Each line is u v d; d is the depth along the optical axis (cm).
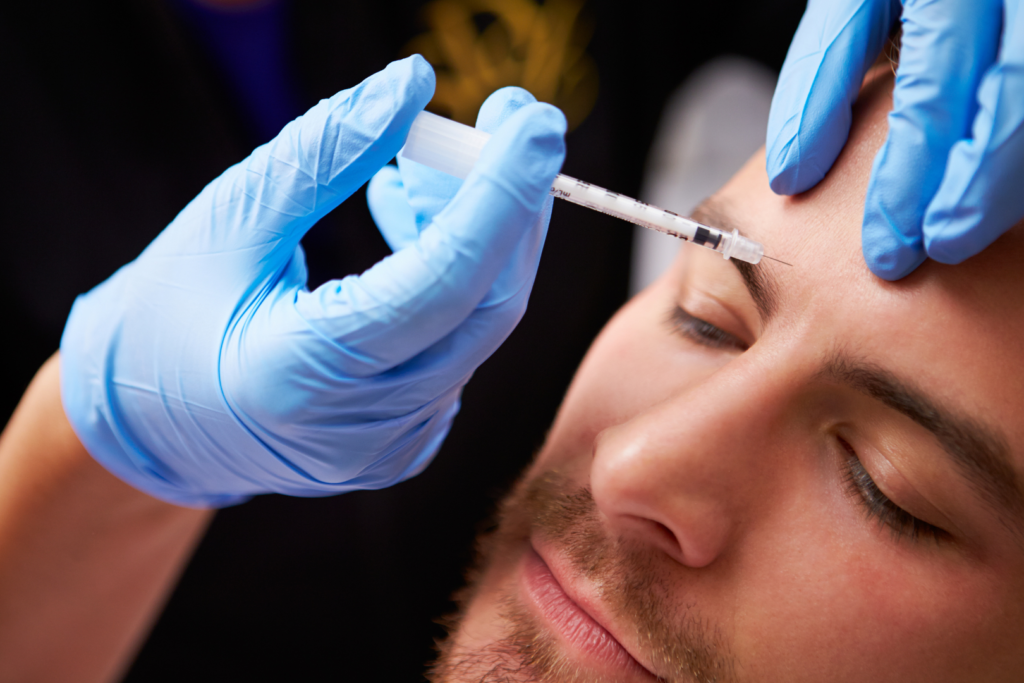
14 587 52
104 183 66
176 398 48
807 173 47
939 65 45
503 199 45
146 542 54
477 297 46
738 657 46
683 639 47
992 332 44
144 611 56
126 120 65
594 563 48
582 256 74
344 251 69
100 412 49
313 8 65
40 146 64
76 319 50
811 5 49
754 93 90
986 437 44
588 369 53
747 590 46
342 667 75
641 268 92
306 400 47
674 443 46
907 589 45
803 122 47
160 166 67
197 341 48
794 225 47
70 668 55
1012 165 43
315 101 70
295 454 48
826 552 46
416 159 48
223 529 69
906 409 45
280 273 49
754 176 50
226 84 67
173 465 50
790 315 46
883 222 45
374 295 46
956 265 45
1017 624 45
